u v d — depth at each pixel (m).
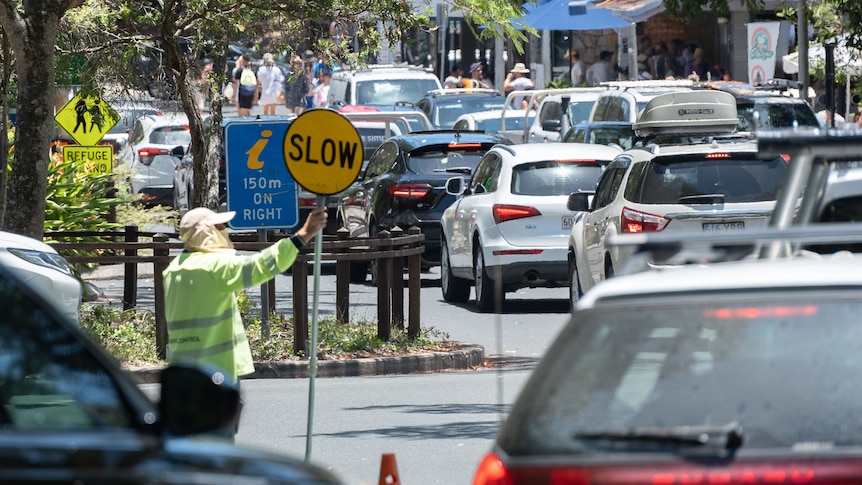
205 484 11.52
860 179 20.47
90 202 64.88
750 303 13.09
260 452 12.89
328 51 52.75
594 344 13.43
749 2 53.38
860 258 14.17
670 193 43.03
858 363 12.57
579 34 121.19
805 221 17.84
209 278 25.41
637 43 114.81
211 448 12.50
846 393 12.48
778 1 84.50
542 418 13.23
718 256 14.03
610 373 13.20
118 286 65.25
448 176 64.25
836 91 87.50
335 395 39.41
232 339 25.72
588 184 55.84
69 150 66.62
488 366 45.25
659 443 12.68
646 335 13.26
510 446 13.23
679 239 13.41
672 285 13.50
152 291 63.28
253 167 44.28
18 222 41.97
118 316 47.97
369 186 66.88
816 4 76.94
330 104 109.88
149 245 43.88
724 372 12.84
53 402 12.94
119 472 11.25
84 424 12.66
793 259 14.40
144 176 96.19
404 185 64.00
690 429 12.57
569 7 99.06
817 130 17.25
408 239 46.44
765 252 16.80
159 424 12.54
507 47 126.50
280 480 12.15
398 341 45.84
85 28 52.00
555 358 13.64
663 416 12.82
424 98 104.31
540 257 55.22
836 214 20.56
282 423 35.00
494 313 57.59
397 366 43.75
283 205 44.47
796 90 90.31
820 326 12.81
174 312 25.64
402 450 31.39
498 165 57.41
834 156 17.00
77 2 41.53
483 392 39.44
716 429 12.52
